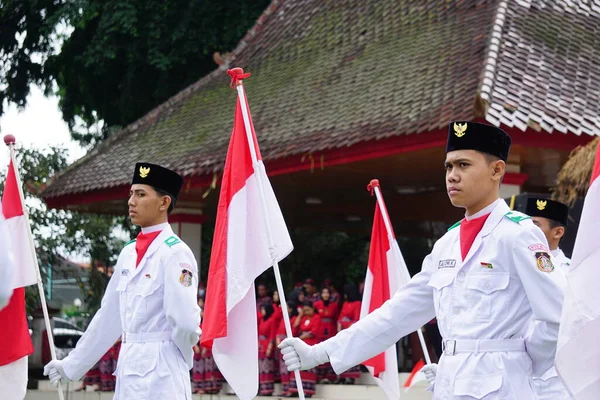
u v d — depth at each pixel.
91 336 9.25
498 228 6.34
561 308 5.98
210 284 8.04
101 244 26.28
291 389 17.09
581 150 14.09
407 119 15.91
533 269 6.09
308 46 22.27
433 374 8.70
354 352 6.75
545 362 6.19
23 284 9.52
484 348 6.20
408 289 6.79
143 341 8.87
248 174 8.03
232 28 27.80
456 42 17.36
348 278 28.47
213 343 7.99
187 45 27.53
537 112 15.02
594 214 5.58
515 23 16.98
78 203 23.47
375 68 18.86
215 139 20.78
